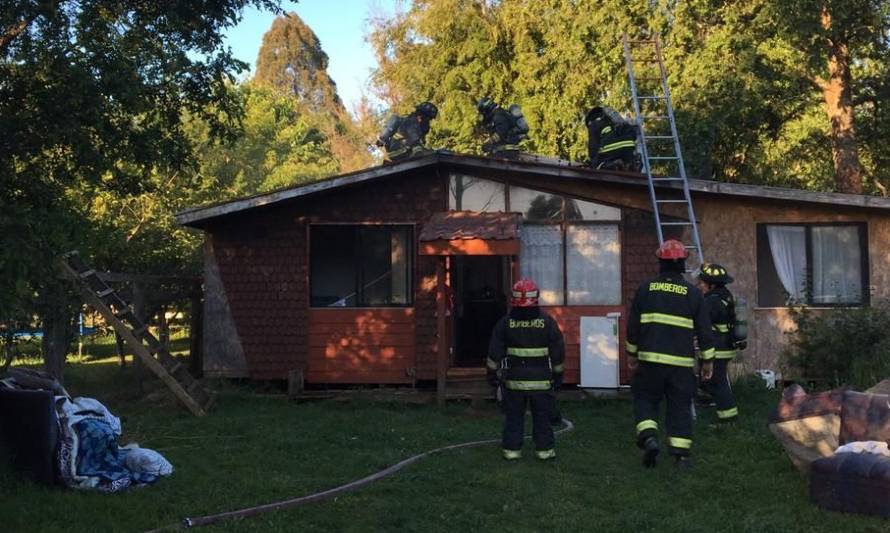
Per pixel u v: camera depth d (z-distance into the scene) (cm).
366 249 1157
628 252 1124
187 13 876
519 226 1037
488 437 812
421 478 635
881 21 1627
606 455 717
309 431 841
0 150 735
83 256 751
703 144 1700
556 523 518
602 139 1196
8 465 591
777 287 1132
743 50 1619
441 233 991
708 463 669
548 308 1130
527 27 2244
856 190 1712
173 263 1434
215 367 1141
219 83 959
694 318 652
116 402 1046
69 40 756
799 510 531
